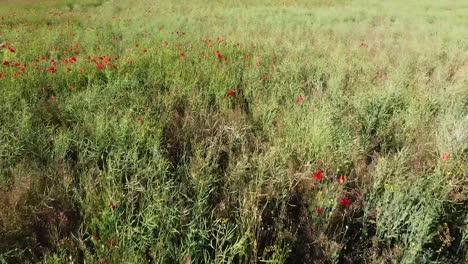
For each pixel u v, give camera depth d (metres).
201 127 4.19
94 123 3.93
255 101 4.96
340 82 5.84
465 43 9.45
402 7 18.80
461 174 3.37
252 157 3.59
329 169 3.48
